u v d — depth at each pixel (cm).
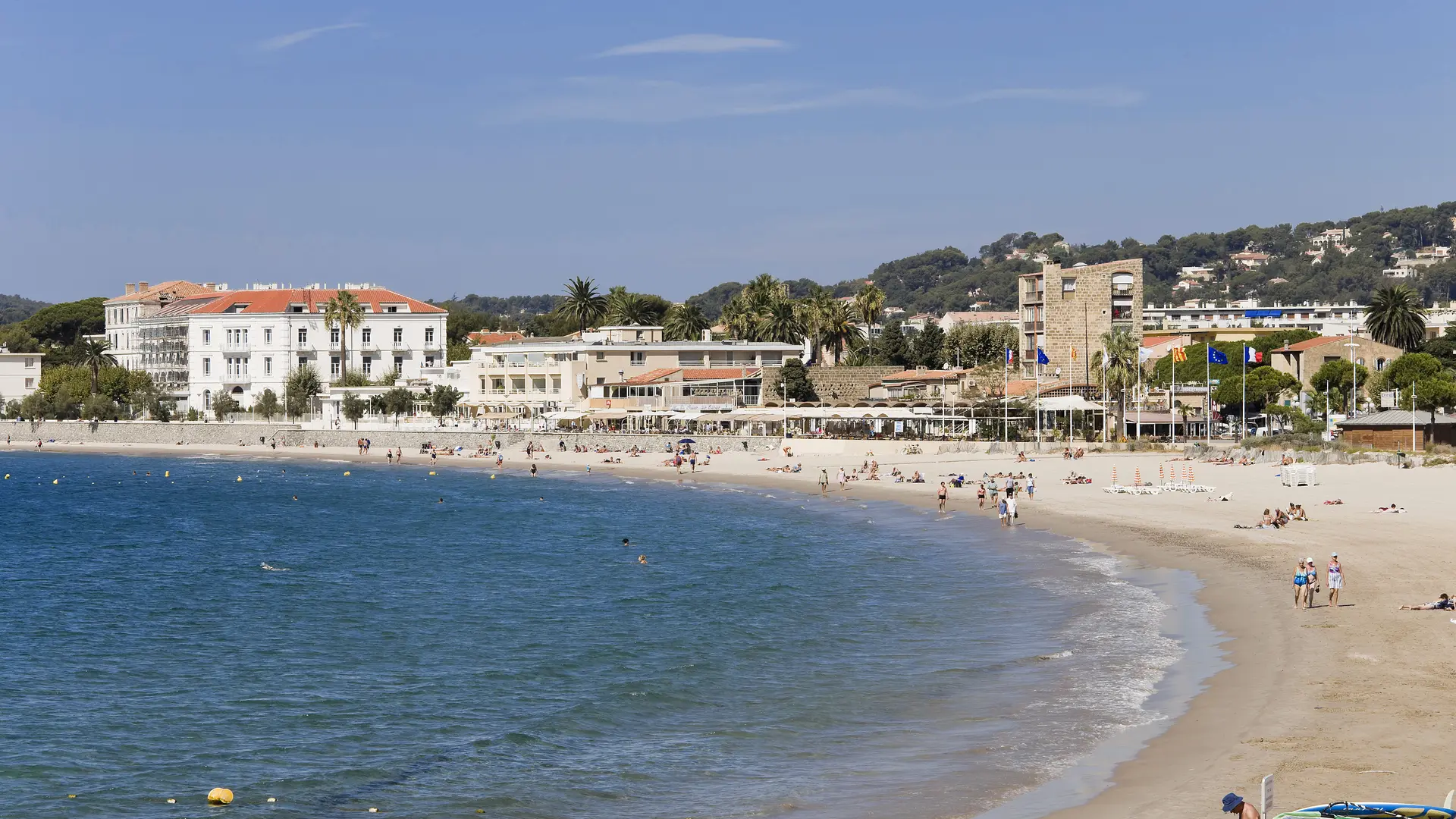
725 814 3003
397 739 3838
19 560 8269
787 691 4147
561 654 4912
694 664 4628
